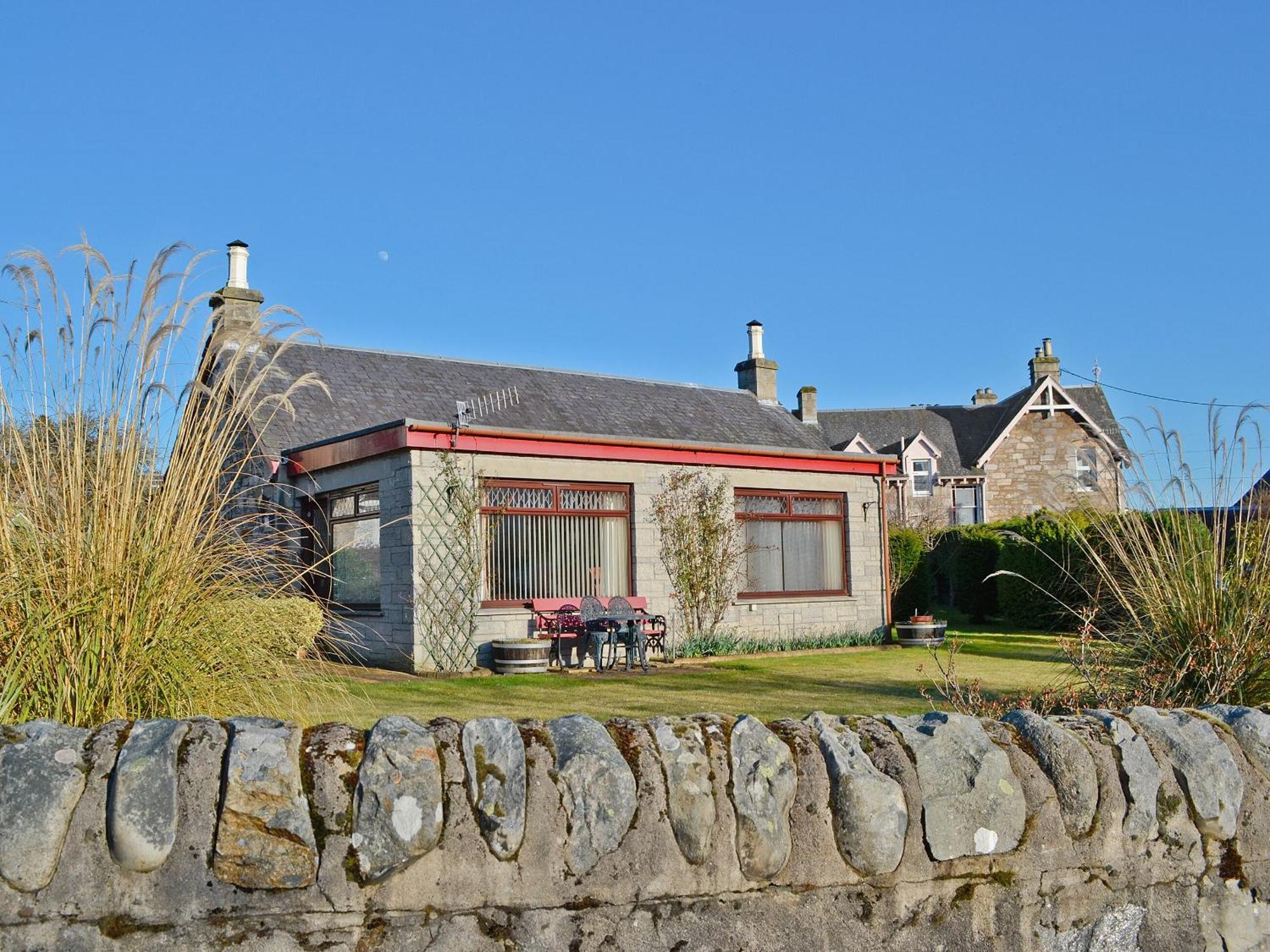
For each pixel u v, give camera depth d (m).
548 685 10.49
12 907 2.38
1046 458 32.09
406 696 9.23
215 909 2.46
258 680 4.25
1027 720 3.39
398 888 2.56
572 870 2.68
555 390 20.23
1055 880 3.15
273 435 14.95
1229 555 6.09
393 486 12.37
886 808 2.94
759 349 24.75
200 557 4.18
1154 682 5.78
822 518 16.19
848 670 11.90
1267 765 3.57
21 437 4.02
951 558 21.44
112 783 2.48
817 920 2.88
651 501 14.13
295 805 2.53
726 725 3.04
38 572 3.70
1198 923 3.34
